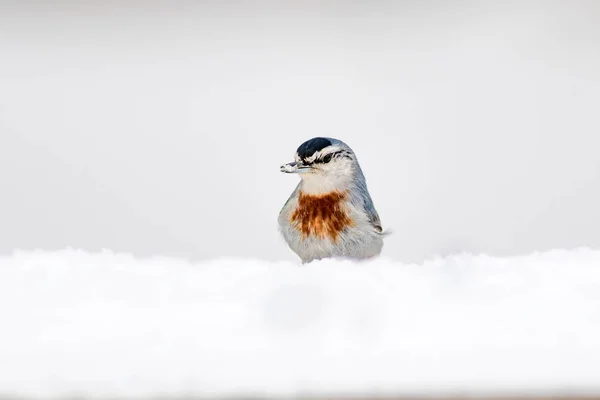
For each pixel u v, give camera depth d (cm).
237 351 151
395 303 175
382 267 205
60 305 176
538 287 190
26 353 150
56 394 143
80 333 160
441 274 197
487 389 144
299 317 166
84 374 143
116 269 208
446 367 145
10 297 183
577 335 159
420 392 142
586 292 186
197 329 162
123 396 143
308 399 142
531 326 162
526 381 144
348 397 142
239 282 195
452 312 174
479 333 160
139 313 172
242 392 142
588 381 145
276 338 157
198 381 143
